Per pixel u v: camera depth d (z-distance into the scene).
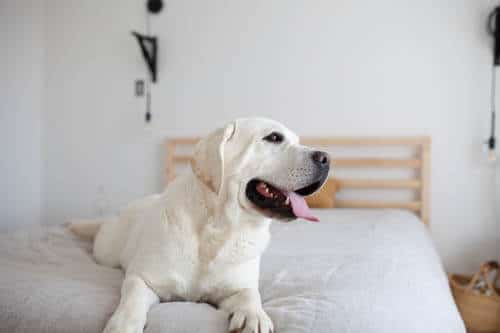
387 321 0.90
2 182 2.94
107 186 3.22
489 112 2.53
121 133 3.18
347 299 1.02
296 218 1.08
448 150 2.60
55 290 1.03
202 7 3.00
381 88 2.72
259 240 1.10
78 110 3.26
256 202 1.10
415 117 2.66
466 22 2.57
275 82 2.89
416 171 2.66
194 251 1.04
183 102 3.05
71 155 3.29
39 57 3.29
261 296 1.16
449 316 1.01
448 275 2.44
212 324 0.89
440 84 2.62
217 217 1.04
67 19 3.27
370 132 2.74
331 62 2.80
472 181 2.56
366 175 2.74
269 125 1.13
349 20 2.76
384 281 1.16
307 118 2.85
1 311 0.96
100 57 3.21
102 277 1.24
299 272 1.28
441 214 2.61
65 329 0.89
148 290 1.01
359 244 1.60
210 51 3.00
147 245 1.08
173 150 3.03
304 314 0.93
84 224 1.86
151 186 3.14
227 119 2.99
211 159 1.05
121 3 3.15
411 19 2.66
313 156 1.08
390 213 2.27
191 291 1.06
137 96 3.14
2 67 2.92
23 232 1.87
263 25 2.90
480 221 2.55
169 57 3.07
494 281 2.31
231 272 1.05
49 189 3.34
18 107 3.08
